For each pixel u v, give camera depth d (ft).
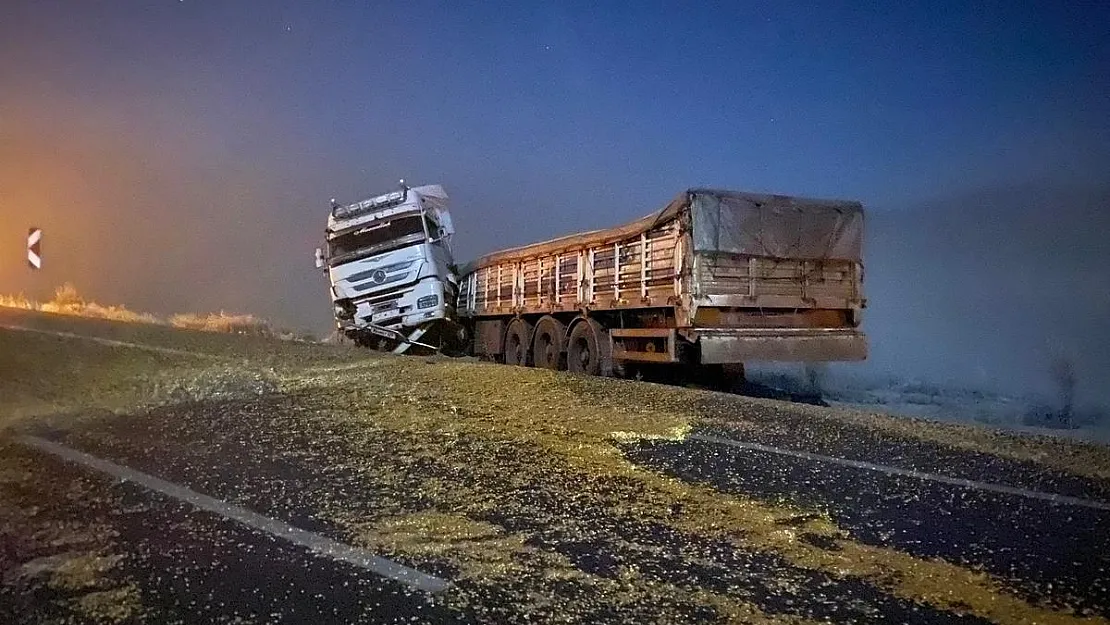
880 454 30.71
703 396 43.47
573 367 60.18
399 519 21.79
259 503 23.06
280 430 32.89
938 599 17.29
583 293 58.80
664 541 20.54
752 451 30.55
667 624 15.93
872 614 16.51
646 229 50.78
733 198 47.60
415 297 77.30
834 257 50.42
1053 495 25.50
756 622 16.06
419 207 78.33
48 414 35.94
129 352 54.65
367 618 15.90
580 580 17.98
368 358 58.90
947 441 33.37
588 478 26.17
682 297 47.42
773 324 49.34
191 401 39.50
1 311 81.10
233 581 17.58
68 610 16.10
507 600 16.88
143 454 28.63
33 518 21.50
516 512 22.58
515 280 69.26
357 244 78.28
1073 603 17.24
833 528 21.79
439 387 44.70
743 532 21.33
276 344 66.85
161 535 20.31
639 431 33.60
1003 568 19.11
